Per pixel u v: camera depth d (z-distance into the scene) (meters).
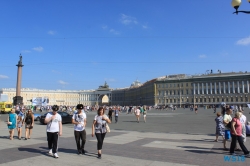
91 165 8.45
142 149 11.44
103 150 11.16
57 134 9.73
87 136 16.14
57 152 10.54
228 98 123.06
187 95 134.00
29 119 14.81
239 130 10.14
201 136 16.48
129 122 31.27
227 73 129.12
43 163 8.69
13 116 14.64
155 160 9.20
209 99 128.00
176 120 33.69
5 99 67.56
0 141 13.95
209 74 132.12
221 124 13.84
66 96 192.50
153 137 15.90
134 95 177.50
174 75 148.75
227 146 12.38
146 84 156.88
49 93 186.00
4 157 9.60
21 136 16.34
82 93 197.12
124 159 9.34
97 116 9.66
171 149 11.47
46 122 9.81
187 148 11.75
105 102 193.25
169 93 139.38
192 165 8.52
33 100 51.81
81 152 10.20
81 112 10.31
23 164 8.54
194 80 132.88
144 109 31.42
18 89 61.78
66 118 31.00
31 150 11.04
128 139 14.86
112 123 29.89
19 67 62.47
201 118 38.03
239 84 121.38
